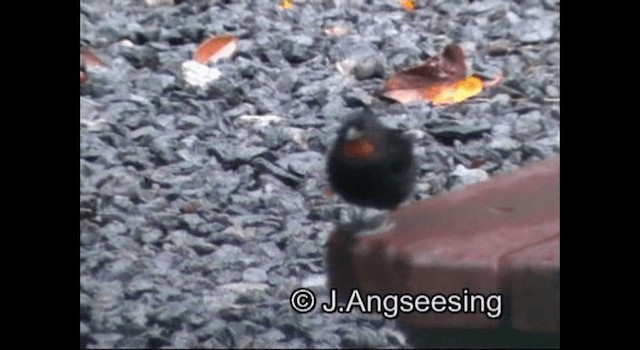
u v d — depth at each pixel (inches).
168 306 276.7
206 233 300.7
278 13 386.6
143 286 282.5
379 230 249.1
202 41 376.8
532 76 355.3
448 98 345.1
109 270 288.2
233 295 279.7
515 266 235.0
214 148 329.1
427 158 323.6
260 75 359.3
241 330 269.3
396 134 283.6
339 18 386.0
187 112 344.8
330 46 372.2
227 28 379.6
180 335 269.7
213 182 318.7
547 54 365.1
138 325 271.9
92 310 277.0
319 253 292.8
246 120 340.8
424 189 311.4
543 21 381.1
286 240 297.1
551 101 344.8
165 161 326.0
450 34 379.9
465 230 245.1
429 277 238.2
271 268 288.7
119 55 367.6
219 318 273.0
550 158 293.9
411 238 244.7
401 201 280.4
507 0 391.2
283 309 274.4
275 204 310.0
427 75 350.0
